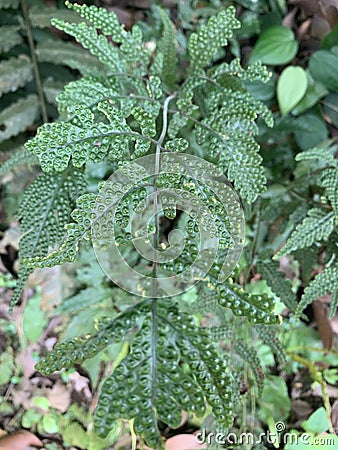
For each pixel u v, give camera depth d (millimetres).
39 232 541
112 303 904
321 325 993
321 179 688
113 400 381
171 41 641
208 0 1054
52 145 410
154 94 551
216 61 1075
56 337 1015
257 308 417
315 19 1088
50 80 906
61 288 975
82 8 550
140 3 1054
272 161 1037
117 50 595
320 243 730
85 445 897
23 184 972
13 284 1039
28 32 884
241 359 771
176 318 416
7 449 902
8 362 988
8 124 874
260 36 1019
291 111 1021
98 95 527
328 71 1010
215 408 398
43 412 958
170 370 395
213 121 549
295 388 985
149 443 379
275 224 847
